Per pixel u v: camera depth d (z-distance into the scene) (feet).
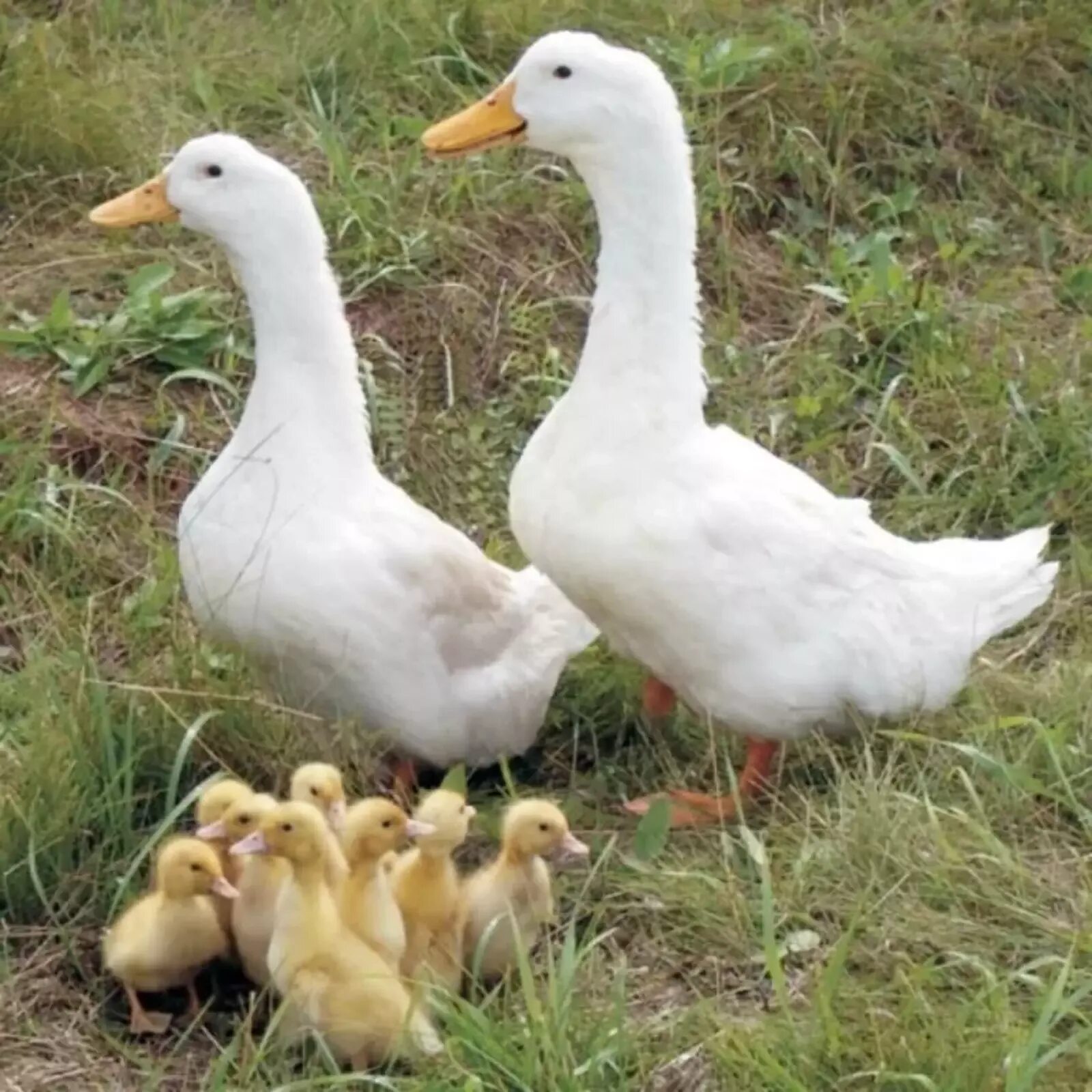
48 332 23.15
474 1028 14.46
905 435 23.41
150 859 16.42
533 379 23.86
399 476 22.62
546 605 18.56
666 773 18.62
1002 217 27.55
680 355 17.37
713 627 17.20
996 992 15.15
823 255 26.66
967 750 17.40
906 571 18.04
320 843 14.42
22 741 17.58
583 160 17.47
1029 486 22.85
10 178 25.52
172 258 24.73
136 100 27.17
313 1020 14.64
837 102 27.71
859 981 15.69
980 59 29.17
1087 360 24.57
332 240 24.93
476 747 18.34
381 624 17.25
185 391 23.13
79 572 20.59
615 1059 14.48
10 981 15.61
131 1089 14.83
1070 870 17.07
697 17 29.45
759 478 17.49
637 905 16.55
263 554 17.21
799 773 18.26
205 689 17.75
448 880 15.51
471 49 28.45
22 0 29.07
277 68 28.02
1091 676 19.25
